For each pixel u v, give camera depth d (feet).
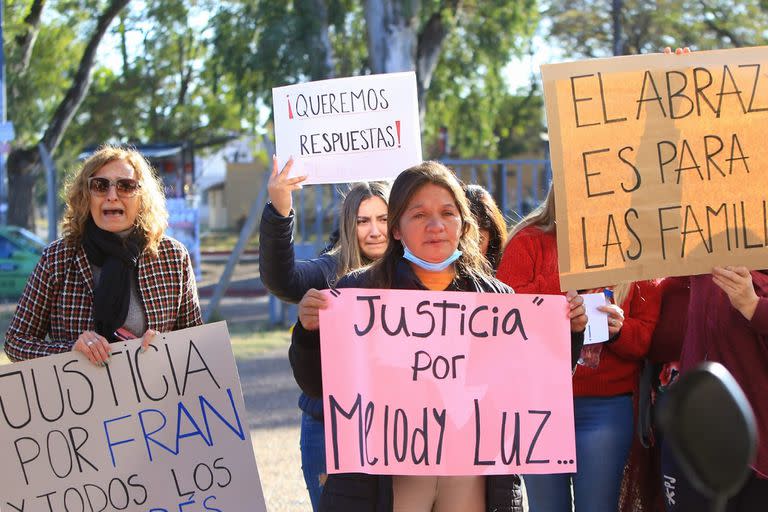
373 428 12.39
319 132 16.87
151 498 14.10
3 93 58.59
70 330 14.43
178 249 14.96
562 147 14.06
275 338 52.13
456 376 12.55
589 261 14.07
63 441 13.93
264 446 28.30
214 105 131.34
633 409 15.78
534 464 12.59
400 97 16.79
